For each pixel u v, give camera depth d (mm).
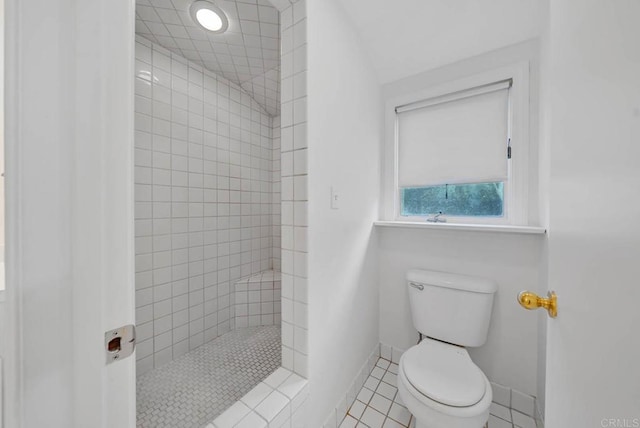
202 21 1309
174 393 1263
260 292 2008
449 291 1329
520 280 1278
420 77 1617
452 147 1525
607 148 332
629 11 281
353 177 1354
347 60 1282
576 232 431
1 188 910
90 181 342
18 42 296
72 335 330
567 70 486
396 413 1261
